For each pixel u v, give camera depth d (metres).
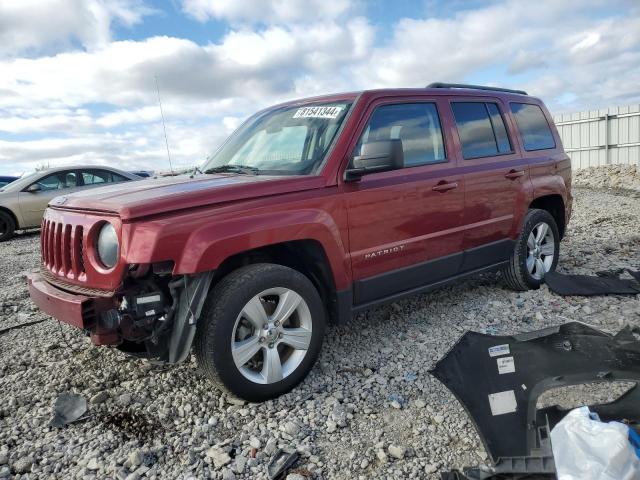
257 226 3.04
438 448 2.66
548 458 2.10
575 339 2.48
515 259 4.91
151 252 2.74
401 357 3.73
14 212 11.53
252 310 3.04
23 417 3.15
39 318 5.02
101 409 3.19
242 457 2.63
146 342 3.01
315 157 3.61
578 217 10.16
